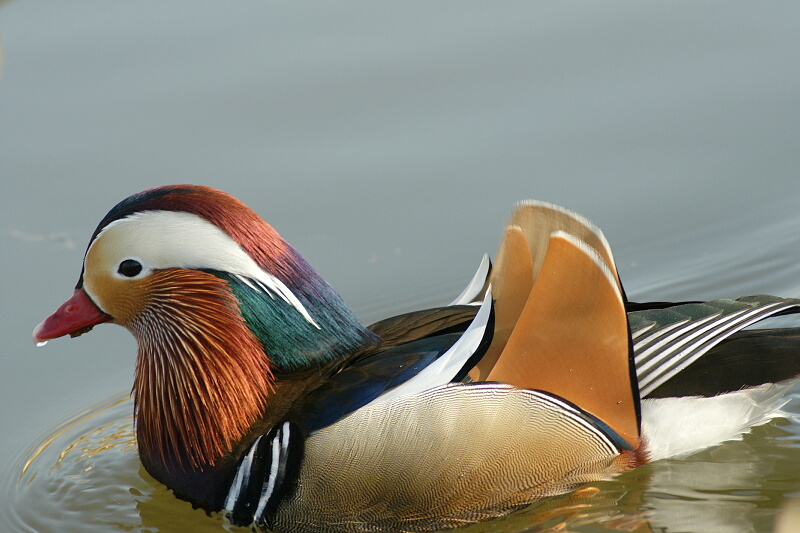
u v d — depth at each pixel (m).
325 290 10.63
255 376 10.57
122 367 14.66
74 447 12.95
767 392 11.21
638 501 11.06
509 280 10.79
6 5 20.95
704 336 10.73
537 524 10.75
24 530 11.38
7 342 14.81
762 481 11.34
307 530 10.34
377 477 9.91
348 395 10.14
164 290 10.65
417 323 11.18
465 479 10.09
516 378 10.15
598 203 16.81
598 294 9.98
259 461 10.28
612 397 10.38
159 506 11.52
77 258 15.97
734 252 15.97
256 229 10.41
